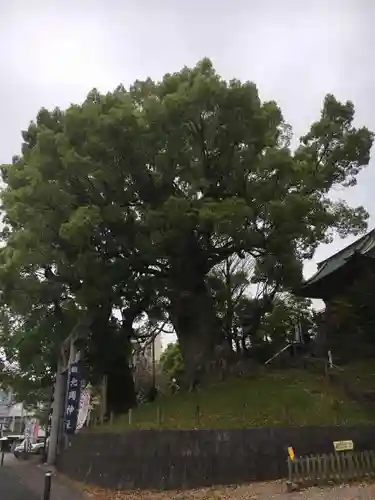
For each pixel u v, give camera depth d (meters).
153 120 20.83
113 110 20.73
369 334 23.23
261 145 22.08
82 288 22.83
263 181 21.31
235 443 15.48
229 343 26.97
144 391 34.16
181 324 24.52
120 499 14.80
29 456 38.31
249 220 20.94
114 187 21.72
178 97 20.86
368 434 16.05
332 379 20.92
